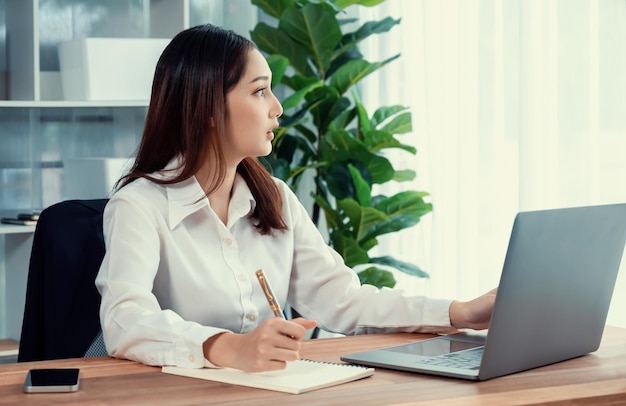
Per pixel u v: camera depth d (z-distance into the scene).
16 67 3.30
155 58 3.29
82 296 1.97
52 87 3.49
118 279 1.64
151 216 1.75
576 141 2.76
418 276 3.26
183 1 3.47
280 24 3.39
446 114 3.24
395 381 1.37
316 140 3.67
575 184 2.76
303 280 1.98
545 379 1.39
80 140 3.57
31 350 1.99
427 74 3.32
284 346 1.37
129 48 3.24
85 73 3.19
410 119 3.39
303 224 2.01
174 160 1.82
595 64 2.71
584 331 1.56
